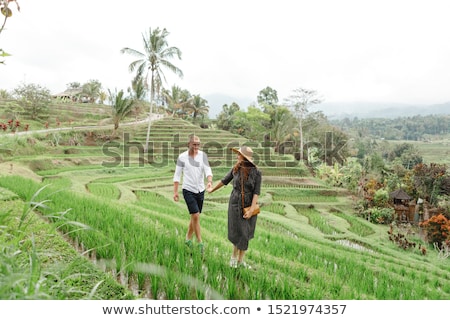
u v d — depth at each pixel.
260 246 7.28
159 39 30.86
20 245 4.06
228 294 3.92
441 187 20.48
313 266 6.32
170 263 4.50
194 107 68.12
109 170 23.03
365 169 28.86
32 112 40.41
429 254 11.73
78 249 5.11
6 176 11.58
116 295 3.62
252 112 58.25
